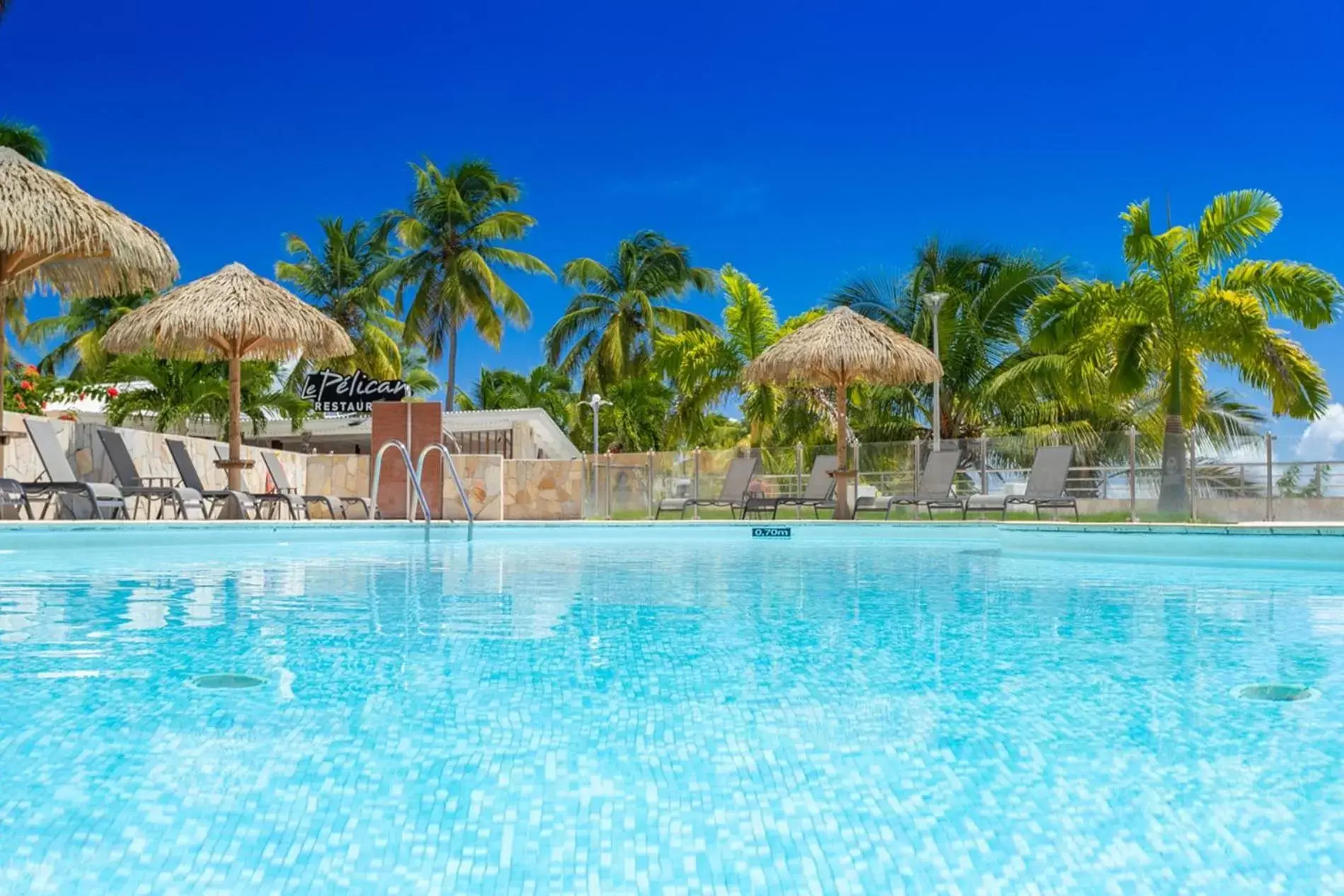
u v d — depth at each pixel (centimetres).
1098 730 213
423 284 3556
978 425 2233
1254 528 770
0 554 720
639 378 4053
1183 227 1548
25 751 191
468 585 527
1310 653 313
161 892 132
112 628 357
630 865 141
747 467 1495
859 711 230
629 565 680
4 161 877
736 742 202
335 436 2323
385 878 136
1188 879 137
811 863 142
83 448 1123
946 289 2264
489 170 3653
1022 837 151
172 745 196
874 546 964
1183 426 1546
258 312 1134
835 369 1403
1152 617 404
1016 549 868
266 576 575
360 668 280
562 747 197
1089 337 1574
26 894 130
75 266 1023
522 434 2309
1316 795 170
